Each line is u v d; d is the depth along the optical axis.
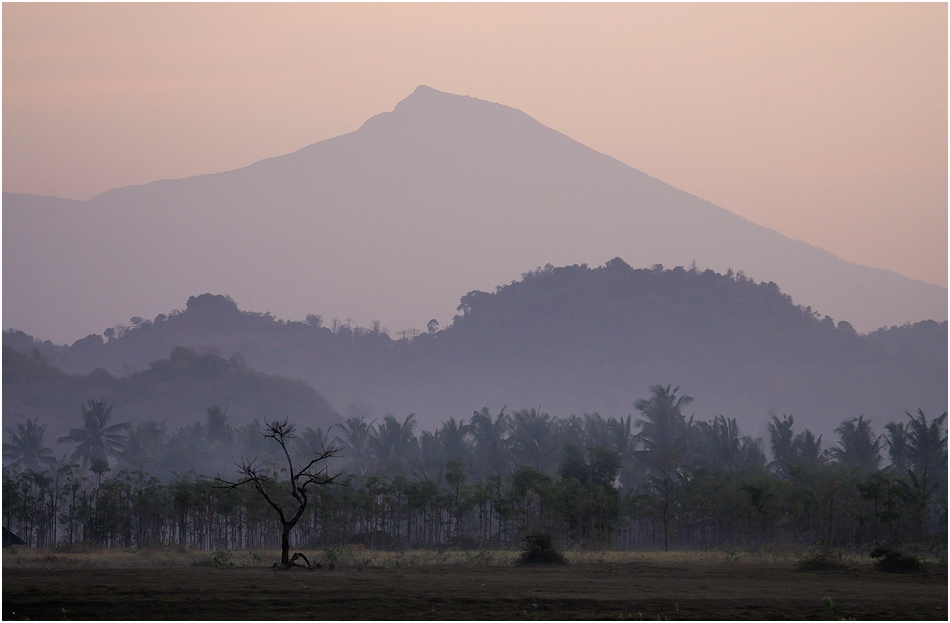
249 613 36.53
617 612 37.22
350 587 44.34
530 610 37.53
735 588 45.56
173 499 104.12
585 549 91.62
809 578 51.78
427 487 103.94
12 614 35.94
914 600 40.91
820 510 101.75
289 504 99.31
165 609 37.25
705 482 111.19
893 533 99.62
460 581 47.94
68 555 70.81
